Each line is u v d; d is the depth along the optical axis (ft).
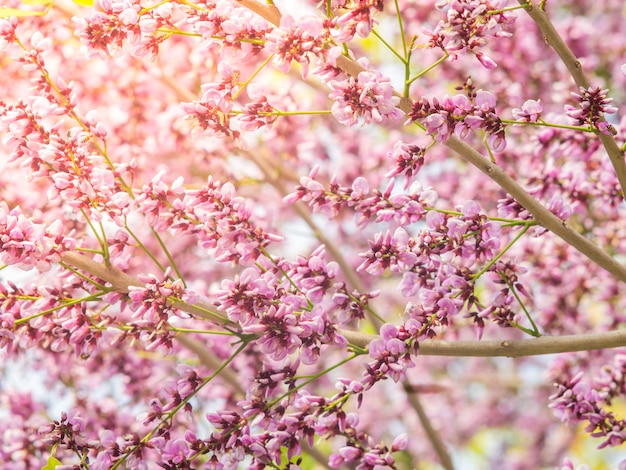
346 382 9.09
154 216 9.15
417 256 9.16
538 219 9.57
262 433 9.16
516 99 15.85
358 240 19.62
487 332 19.22
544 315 15.26
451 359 23.93
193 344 14.12
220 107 8.68
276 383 9.18
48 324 9.72
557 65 17.11
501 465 24.97
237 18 8.53
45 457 13.71
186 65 14.60
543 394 23.99
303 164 18.24
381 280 20.98
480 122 8.70
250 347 14.62
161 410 9.50
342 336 8.86
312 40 8.26
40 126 9.08
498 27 8.39
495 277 9.69
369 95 8.26
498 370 24.59
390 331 8.85
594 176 12.82
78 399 15.39
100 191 9.04
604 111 8.86
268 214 18.20
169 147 14.51
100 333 9.77
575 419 10.73
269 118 8.83
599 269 15.19
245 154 15.81
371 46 20.39
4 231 8.53
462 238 9.08
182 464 9.12
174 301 8.91
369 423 22.79
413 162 8.89
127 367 15.44
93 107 14.47
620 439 10.54
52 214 12.17
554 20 21.04
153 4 9.14
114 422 15.21
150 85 14.46
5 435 13.78
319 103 19.22
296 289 9.21
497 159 14.98
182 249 17.34
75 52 13.28
